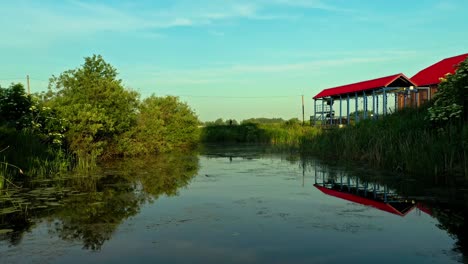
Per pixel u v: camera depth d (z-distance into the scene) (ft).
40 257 18.65
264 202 30.66
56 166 48.42
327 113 118.21
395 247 19.58
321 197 32.60
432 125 48.16
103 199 31.91
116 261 18.08
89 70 66.59
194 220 25.21
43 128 51.47
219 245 20.20
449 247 19.49
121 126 67.10
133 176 45.34
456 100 45.65
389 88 86.07
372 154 52.70
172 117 104.63
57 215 26.61
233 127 145.69
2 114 47.83
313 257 18.30
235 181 41.75
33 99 51.29
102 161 63.21
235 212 27.35
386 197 31.94
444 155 40.73
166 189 36.81
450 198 30.63
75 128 54.19
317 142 75.46
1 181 35.96
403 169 45.57
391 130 53.57
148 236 21.88
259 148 97.81
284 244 20.24
